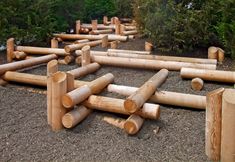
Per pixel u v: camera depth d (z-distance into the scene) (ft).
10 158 10.64
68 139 11.84
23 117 13.80
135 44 28.02
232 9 19.79
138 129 11.93
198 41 22.54
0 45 26.71
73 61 23.54
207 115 10.17
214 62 19.92
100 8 45.75
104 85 15.87
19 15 27.50
